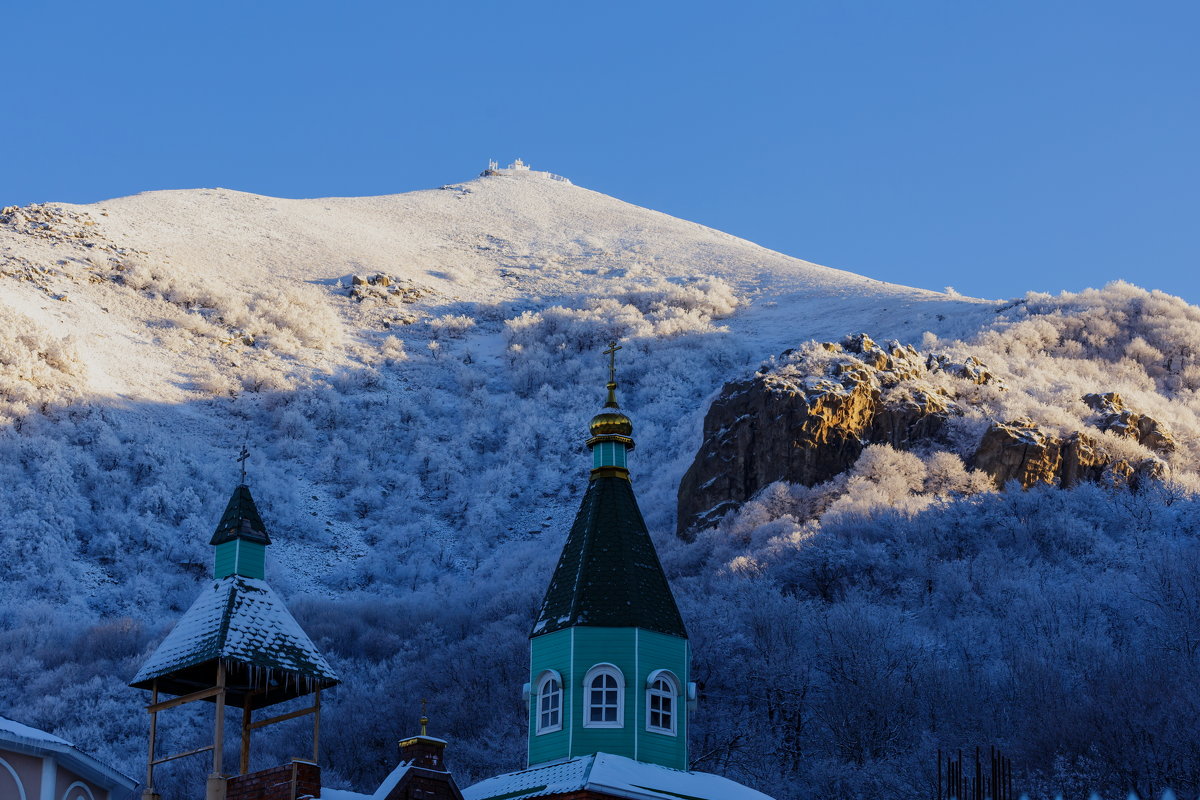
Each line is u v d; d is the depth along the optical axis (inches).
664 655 1734.7
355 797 1489.9
